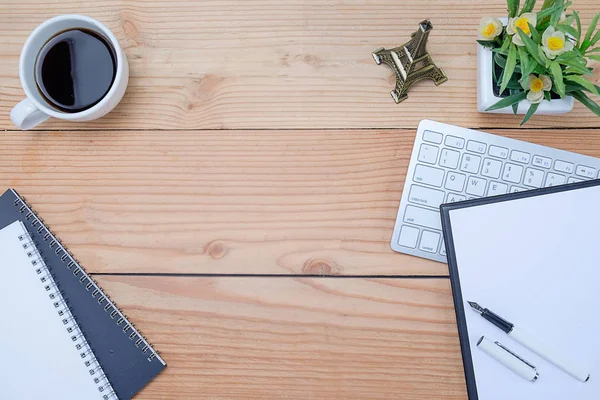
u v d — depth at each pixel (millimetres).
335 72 675
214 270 659
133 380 638
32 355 627
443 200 650
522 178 649
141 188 668
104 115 668
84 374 627
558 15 559
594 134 662
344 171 667
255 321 652
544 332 599
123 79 631
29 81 609
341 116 672
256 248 659
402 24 676
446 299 647
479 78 638
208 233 663
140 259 660
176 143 673
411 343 646
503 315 602
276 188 666
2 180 669
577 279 605
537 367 596
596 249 609
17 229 647
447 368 642
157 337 651
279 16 681
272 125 673
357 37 677
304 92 675
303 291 654
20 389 622
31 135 673
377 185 664
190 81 678
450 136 652
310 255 657
